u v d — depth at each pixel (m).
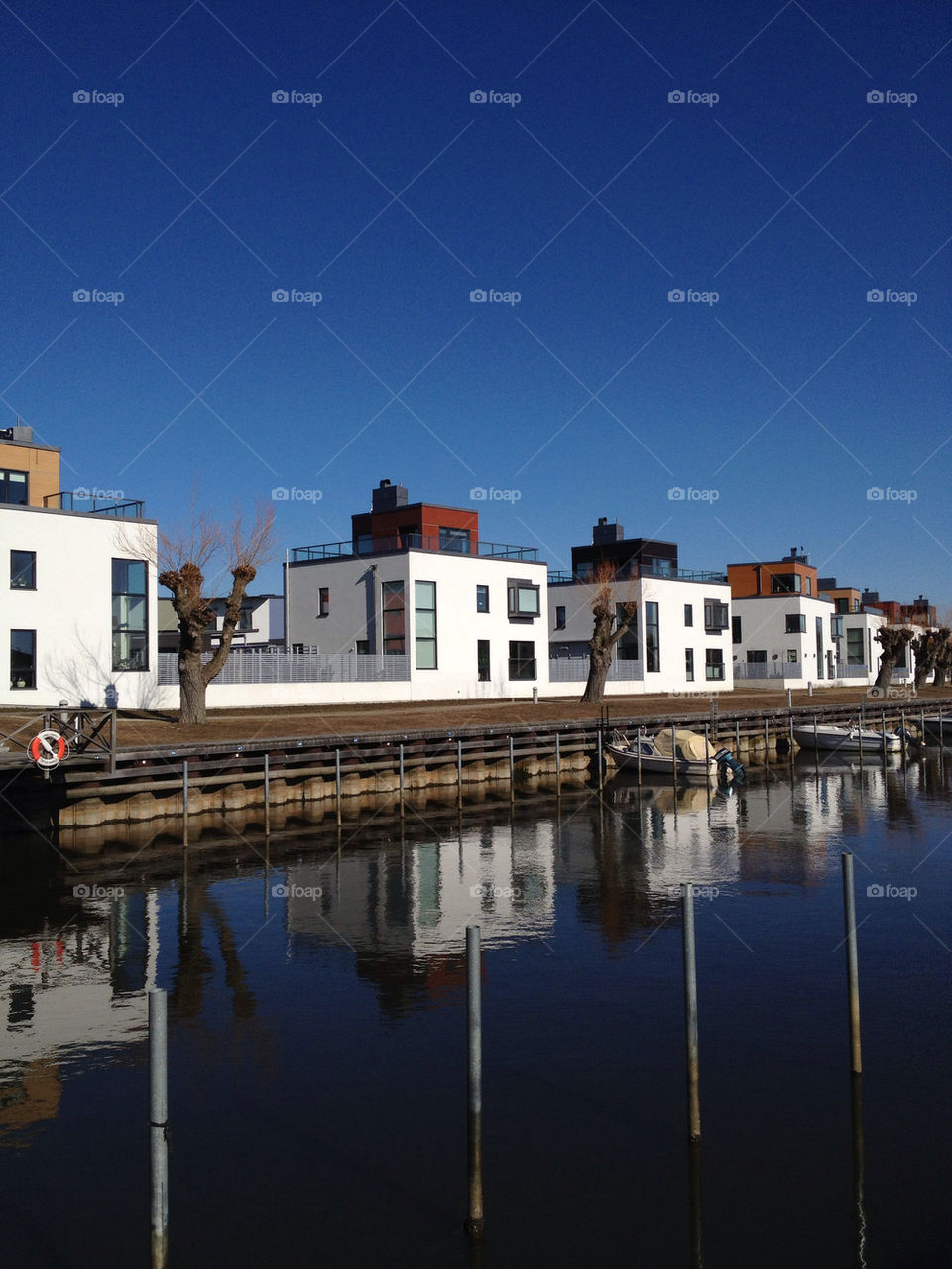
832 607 89.44
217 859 23.55
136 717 35.78
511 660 53.97
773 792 37.44
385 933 17.05
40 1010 13.28
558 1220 8.41
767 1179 8.99
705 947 16.08
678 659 65.56
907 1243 8.05
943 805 33.38
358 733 34.25
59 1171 9.23
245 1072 11.29
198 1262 7.90
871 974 14.52
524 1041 12.09
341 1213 8.53
